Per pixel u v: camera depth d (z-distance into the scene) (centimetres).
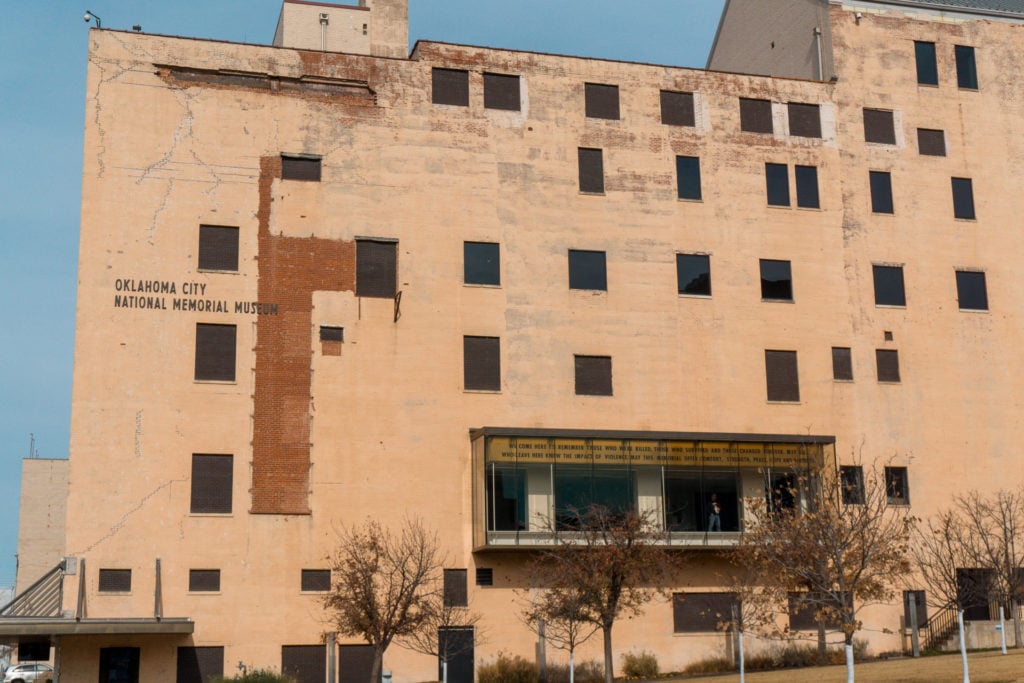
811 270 5475
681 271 5331
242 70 5012
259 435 4734
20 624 4138
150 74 4922
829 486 4594
